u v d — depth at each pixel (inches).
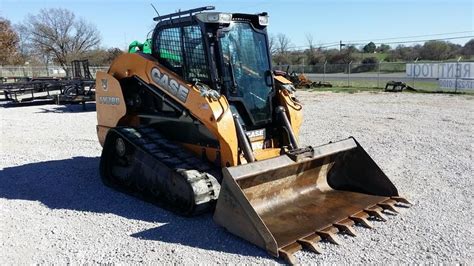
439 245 166.7
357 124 464.8
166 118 228.1
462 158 302.0
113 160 250.8
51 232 185.8
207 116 195.6
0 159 323.6
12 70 1812.3
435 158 303.9
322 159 214.5
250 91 214.8
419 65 927.0
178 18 215.8
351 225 183.0
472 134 393.4
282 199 203.3
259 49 223.3
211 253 163.3
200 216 198.8
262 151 212.4
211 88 204.8
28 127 475.8
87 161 313.4
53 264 157.5
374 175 215.2
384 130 423.5
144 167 223.6
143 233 182.5
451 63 859.4
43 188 249.4
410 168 277.9
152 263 156.7
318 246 164.2
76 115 578.2
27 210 213.5
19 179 269.4
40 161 315.6
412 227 183.3
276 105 229.9
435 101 680.4
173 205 206.2
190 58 214.1
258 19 219.9
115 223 194.1
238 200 168.9
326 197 212.7
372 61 1657.2
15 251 168.2
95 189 245.4
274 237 169.2
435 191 230.2
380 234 177.2
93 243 174.1
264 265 154.0
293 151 196.4
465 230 179.8
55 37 2399.1
